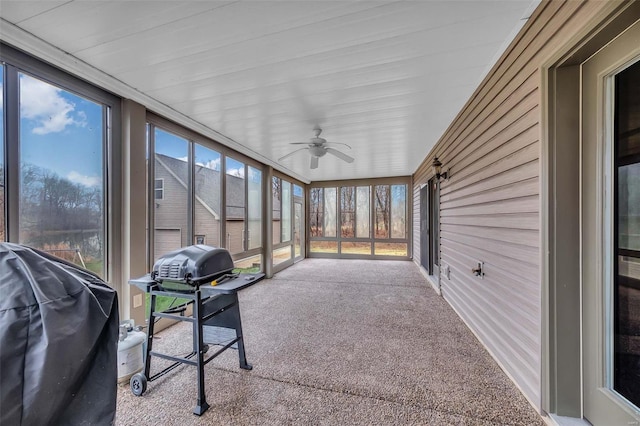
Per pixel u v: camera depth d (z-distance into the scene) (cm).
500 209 213
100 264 235
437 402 178
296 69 214
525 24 167
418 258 660
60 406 97
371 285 494
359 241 804
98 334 111
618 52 126
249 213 501
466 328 297
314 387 195
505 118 200
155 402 179
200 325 177
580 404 150
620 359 132
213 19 158
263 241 554
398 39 178
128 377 202
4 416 83
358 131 369
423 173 566
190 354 222
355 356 238
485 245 246
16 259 101
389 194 778
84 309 107
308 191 847
